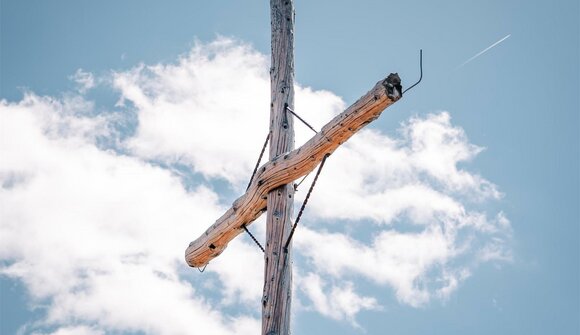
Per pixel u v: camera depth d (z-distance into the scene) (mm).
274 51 9359
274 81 9188
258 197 8578
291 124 8930
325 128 7859
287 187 8508
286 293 8094
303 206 8133
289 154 8281
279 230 8320
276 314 7984
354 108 7559
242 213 8820
